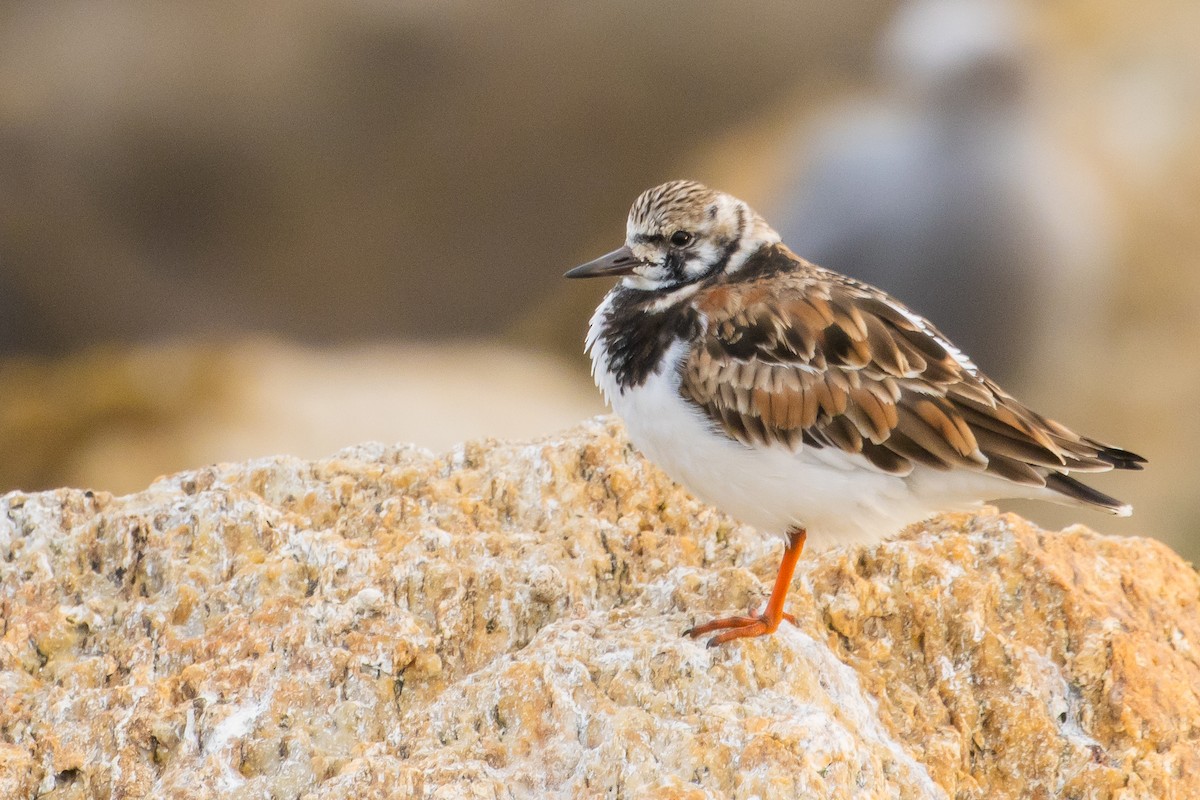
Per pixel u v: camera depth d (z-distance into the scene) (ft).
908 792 30.32
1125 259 117.39
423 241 126.82
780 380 34.04
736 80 123.85
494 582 33.83
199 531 35.32
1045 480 33.22
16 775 30.25
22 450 102.06
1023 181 87.71
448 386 111.96
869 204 85.97
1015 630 34.60
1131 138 126.21
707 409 34.60
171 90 122.42
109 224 124.26
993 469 33.30
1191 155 122.72
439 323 127.44
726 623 32.53
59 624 33.78
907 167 86.02
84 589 35.06
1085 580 35.99
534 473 38.27
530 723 30.32
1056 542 36.76
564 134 125.70
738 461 34.37
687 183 37.99
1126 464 34.04
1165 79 130.62
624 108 123.75
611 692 30.81
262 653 32.35
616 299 37.60
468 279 127.75
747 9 121.19
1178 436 107.96
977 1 92.27
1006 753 32.91
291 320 126.00
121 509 36.35
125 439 100.63
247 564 34.88
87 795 30.55
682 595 34.47
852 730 30.96
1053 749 32.65
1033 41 94.84
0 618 34.22
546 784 29.40
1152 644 34.65
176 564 34.73
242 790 29.81
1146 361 110.42
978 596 34.58
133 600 34.53
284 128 123.54
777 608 32.89
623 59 122.42
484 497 37.99
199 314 123.85
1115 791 31.83
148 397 105.09
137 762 30.71
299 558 34.78
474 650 33.40
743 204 37.83
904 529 37.63
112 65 122.52
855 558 35.83
